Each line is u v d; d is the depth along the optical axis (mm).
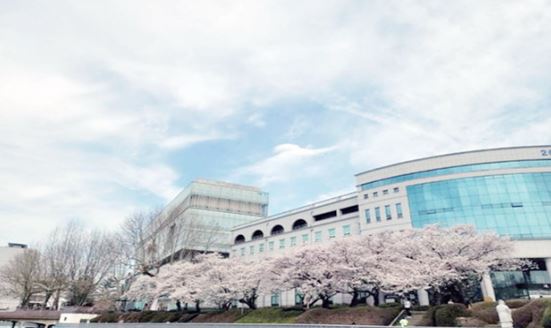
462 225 37719
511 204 47500
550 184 48375
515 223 46188
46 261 66688
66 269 65375
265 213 95312
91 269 65375
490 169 50406
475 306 28844
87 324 49094
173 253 59562
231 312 42281
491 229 46250
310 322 32750
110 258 61781
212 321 41531
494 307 26469
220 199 91875
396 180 55344
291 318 35281
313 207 65562
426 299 43344
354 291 36094
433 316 27047
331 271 34594
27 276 66188
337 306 36906
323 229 60625
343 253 35625
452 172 51781
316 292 35969
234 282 42375
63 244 67125
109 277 64938
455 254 33656
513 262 37375
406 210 52594
